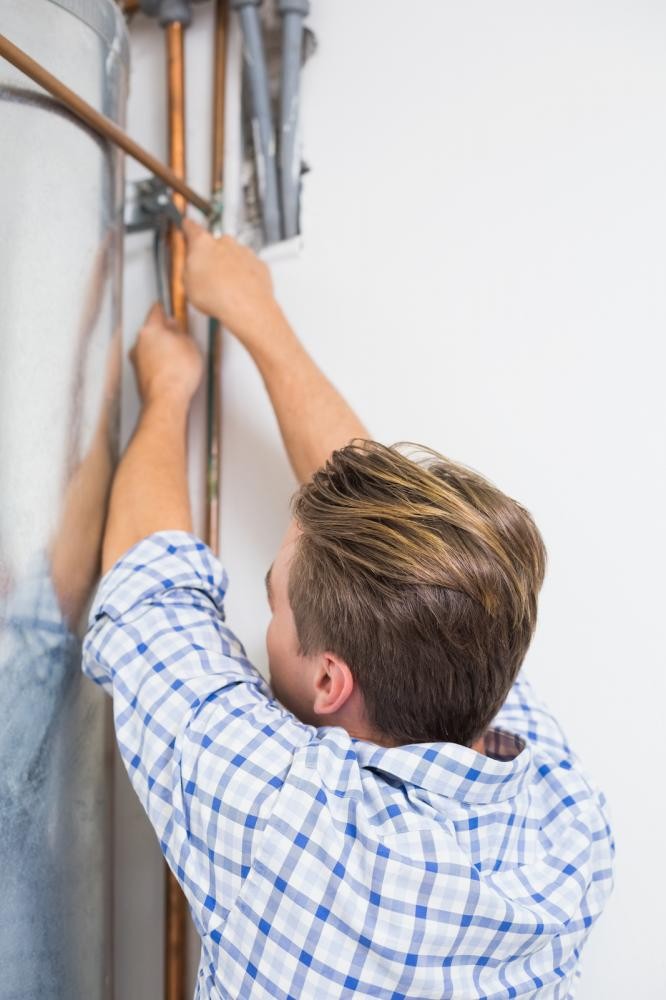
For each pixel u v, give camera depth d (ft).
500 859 2.09
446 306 3.28
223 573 2.55
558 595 3.05
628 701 2.93
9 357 2.31
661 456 2.95
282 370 2.99
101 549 2.75
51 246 2.45
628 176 3.06
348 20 3.51
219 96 3.59
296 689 2.29
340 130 3.48
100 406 2.72
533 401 3.14
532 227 3.18
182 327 3.43
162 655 2.25
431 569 1.94
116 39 2.80
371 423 3.34
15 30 2.41
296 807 1.95
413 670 1.99
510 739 2.38
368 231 3.40
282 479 3.43
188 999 3.27
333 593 2.05
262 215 3.56
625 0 3.10
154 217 3.47
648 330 3.00
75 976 2.60
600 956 2.88
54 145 2.46
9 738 2.30
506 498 2.12
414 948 1.88
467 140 3.29
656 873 2.85
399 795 2.02
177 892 3.21
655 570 2.93
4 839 2.29
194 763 2.09
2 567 2.28
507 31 3.27
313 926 1.90
